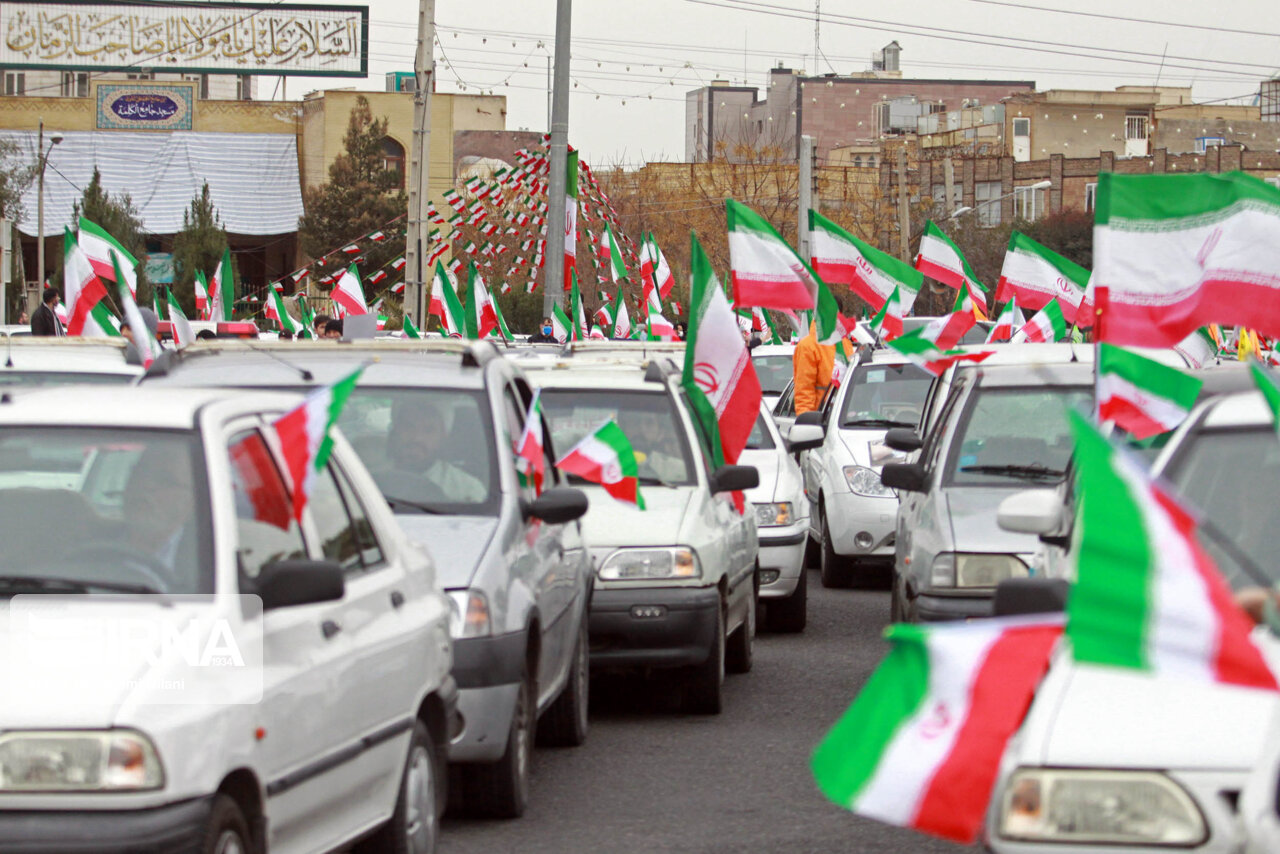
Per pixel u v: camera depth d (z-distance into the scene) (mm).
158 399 9852
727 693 18594
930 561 16641
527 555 13555
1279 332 13531
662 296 48844
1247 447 10805
